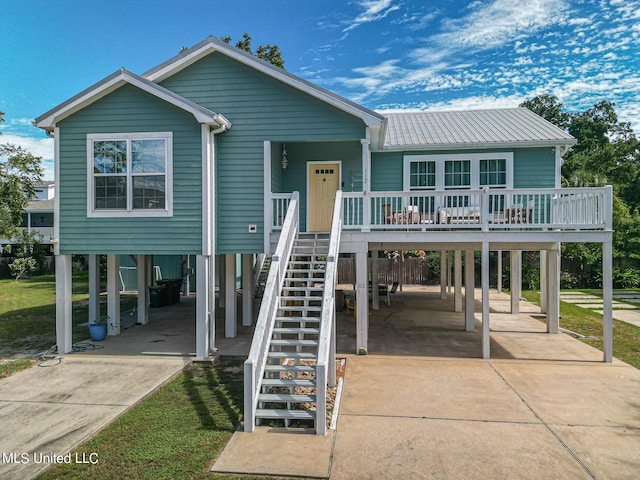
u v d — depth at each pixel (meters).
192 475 4.20
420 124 14.30
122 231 9.05
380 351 9.23
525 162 11.91
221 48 9.33
